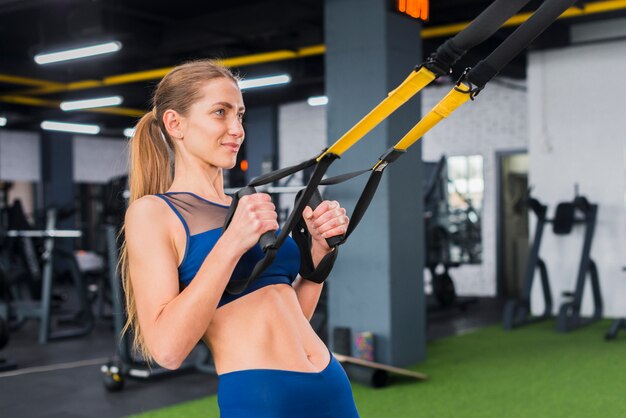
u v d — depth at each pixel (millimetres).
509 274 9797
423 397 4352
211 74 1223
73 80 9148
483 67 740
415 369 5117
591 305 7508
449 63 736
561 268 7629
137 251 1160
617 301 7359
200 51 7836
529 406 4105
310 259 1286
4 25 7328
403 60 5102
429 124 867
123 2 6586
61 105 10078
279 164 11320
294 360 1188
